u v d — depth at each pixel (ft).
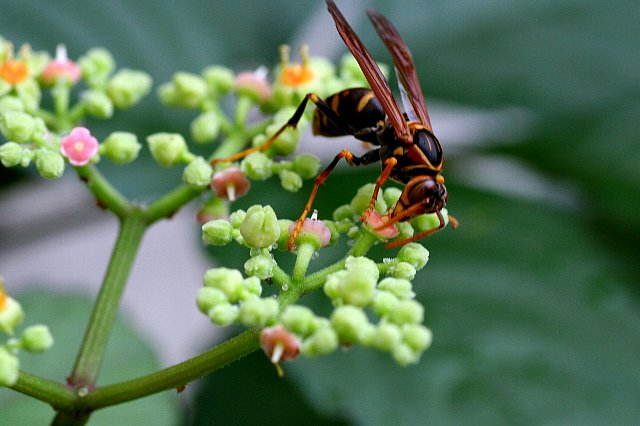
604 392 0.76
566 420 0.75
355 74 0.74
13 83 0.72
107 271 0.71
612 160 0.85
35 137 0.69
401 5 0.89
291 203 0.82
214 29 0.88
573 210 0.83
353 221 0.68
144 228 0.72
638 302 0.79
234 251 0.79
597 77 0.87
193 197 0.72
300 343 0.63
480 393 0.76
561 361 0.77
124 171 0.83
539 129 0.86
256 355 0.83
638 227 0.83
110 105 0.74
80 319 0.80
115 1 0.87
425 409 0.75
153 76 0.86
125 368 0.79
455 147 0.86
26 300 0.80
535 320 0.78
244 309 0.63
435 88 0.87
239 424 0.82
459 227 0.81
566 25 0.88
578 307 0.79
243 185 0.71
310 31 0.90
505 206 0.82
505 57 0.88
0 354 0.64
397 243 0.67
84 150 0.70
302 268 0.65
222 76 0.75
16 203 0.84
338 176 0.84
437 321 0.78
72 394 0.67
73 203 0.85
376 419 0.75
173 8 0.88
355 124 0.74
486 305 0.78
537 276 0.80
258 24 0.89
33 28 0.85
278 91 0.74
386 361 0.76
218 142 0.85
